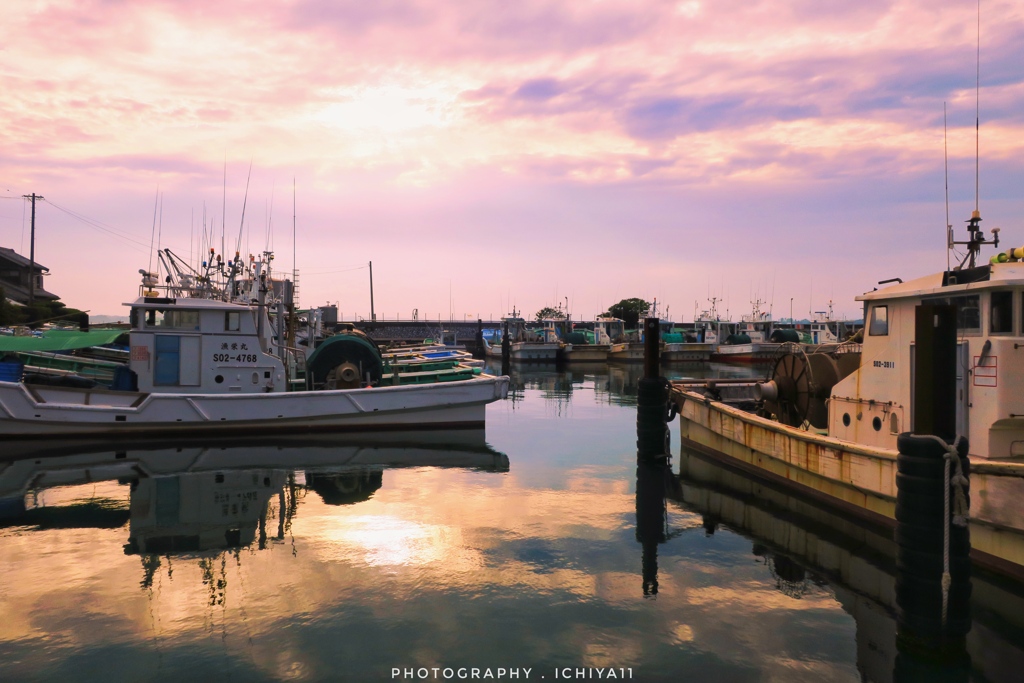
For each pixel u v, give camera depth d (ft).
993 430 25.91
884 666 18.74
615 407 81.87
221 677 18.06
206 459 46.11
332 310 175.01
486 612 22.04
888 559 27.32
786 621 21.63
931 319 18.61
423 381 69.41
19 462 44.09
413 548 28.02
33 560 26.48
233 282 62.13
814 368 41.39
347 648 19.62
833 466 32.35
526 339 214.07
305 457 47.37
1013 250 26.84
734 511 34.24
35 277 169.48
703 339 230.07
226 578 24.70
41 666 18.53
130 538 29.14
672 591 23.89
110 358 78.38
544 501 35.86
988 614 22.00
